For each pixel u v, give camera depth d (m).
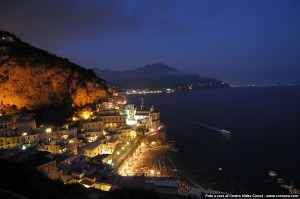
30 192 31.52
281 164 108.81
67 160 78.19
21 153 75.94
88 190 42.88
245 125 199.88
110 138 123.31
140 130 141.25
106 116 148.50
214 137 161.50
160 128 155.75
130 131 136.25
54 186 37.97
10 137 100.69
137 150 123.38
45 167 59.88
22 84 132.62
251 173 99.12
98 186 67.88
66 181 65.31
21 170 39.62
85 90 160.62
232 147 137.38
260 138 156.00
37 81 138.62
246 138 156.75
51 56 161.00
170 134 171.88
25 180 36.19
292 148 132.38
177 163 110.50
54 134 112.06
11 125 108.06
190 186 85.31
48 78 143.50
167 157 118.75
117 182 68.50
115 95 199.12
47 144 98.69
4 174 35.12
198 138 159.50
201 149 134.00
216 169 103.75
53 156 81.19
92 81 172.62
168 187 64.00
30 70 136.75
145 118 155.00
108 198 39.34
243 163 110.88
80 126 133.12
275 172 99.75
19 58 135.38
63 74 151.12
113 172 80.94
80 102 156.88
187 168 104.50
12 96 128.38
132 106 166.12
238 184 88.69
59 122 131.62
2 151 78.44
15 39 171.25
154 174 95.94
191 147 138.25
